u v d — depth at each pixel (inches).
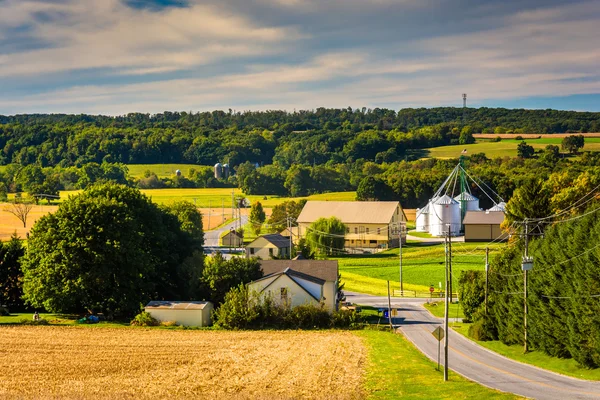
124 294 3312.0
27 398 1782.7
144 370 2194.9
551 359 2313.0
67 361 2322.8
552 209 3885.3
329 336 2888.8
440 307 3737.7
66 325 3083.2
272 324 3164.4
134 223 3393.2
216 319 3250.5
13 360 2335.1
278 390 1924.2
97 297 3358.8
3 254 3673.7
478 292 3289.9
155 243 3668.8
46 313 3486.7
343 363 2298.2
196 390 1926.7
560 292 2262.6
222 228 7785.4
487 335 2844.5
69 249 3238.2
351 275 4717.0
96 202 3321.9
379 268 4960.6
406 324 3265.3
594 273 2052.2
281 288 3319.4
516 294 2573.8
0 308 3415.4
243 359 2365.9
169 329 3031.5
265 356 2421.3
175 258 3791.8
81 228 3243.1
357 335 2923.2
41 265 3225.9
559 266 2283.5
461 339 2878.9
